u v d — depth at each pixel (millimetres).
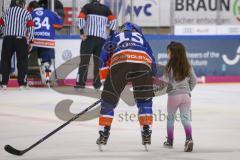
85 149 14688
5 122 19156
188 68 14570
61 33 31391
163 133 17234
